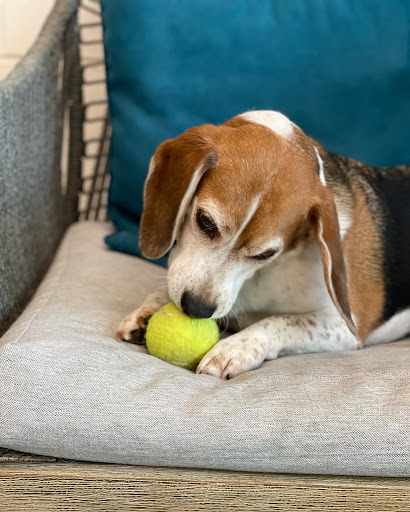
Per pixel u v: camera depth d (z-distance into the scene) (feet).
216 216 2.42
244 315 2.86
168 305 2.50
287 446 2.09
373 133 3.52
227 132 2.54
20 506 2.13
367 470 2.09
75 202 4.11
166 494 2.11
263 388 2.23
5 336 2.52
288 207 2.46
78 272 3.17
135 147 3.59
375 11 3.47
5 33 4.24
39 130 3.45
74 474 2.11
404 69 3.46
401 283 2.99
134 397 2.16
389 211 3.03
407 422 2.08
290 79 3.52
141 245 2.62
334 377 2.26
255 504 2.11
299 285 2.72
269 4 3.54
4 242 2.99
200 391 2.22
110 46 3.59
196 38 3.52
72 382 2.19
